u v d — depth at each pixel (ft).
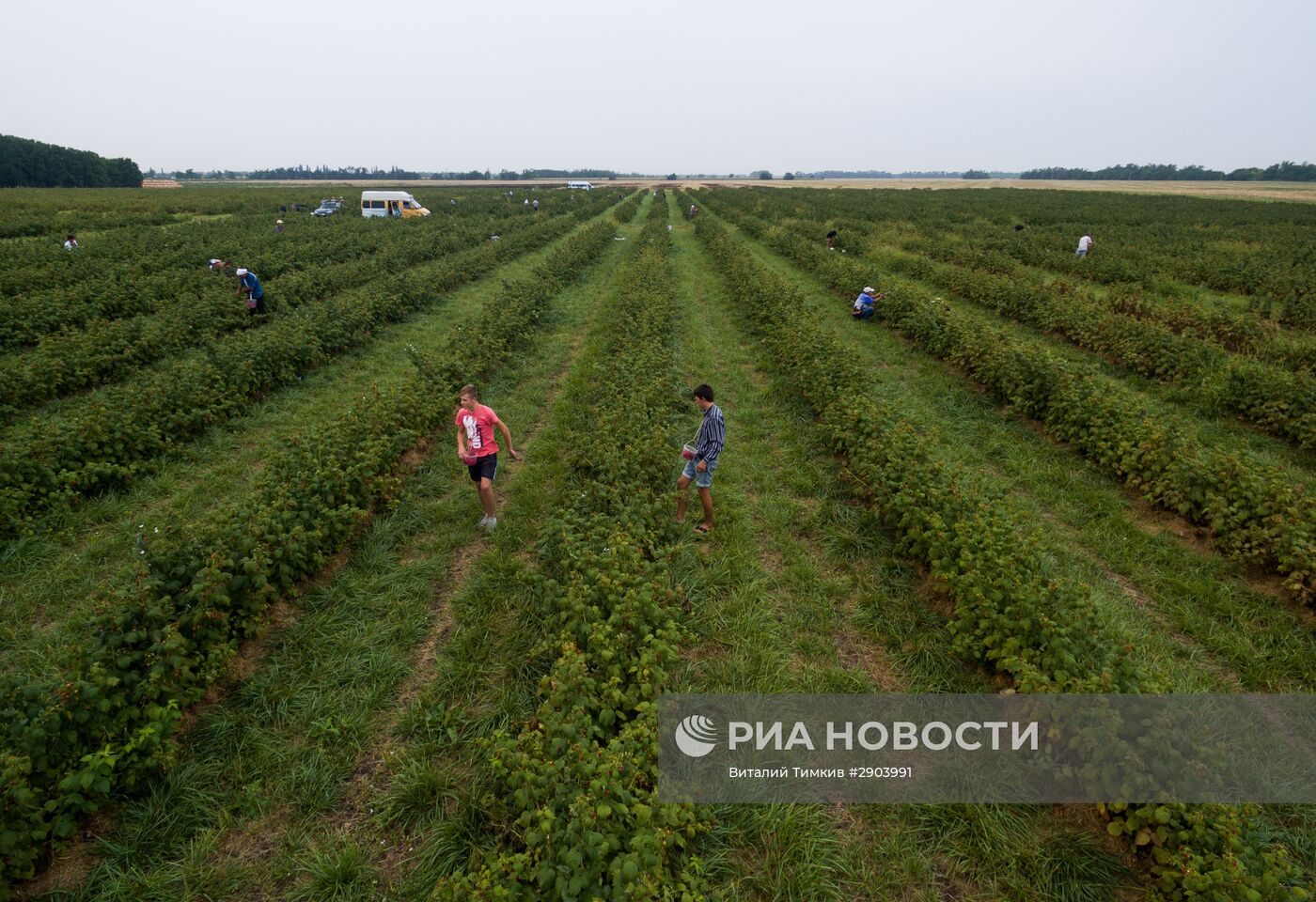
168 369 43.01
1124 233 123.03
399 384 40.75
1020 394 38.17
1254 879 11.98
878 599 22.84
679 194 287.48
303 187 390.42
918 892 13.94
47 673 18.95
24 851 13.02
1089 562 25.27
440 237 111.14
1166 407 40.01
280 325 48.47
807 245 99.30
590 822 12.45
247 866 14.23
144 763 15.14
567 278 79.05
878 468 27.71
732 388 44.42
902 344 54.24
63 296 55.47
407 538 26.40
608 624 17.80
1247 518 25.02
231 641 18.95
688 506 29.04
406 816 15.33
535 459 33.94
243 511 21.50
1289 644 20.63
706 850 14.58
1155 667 19.19
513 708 18.01
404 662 19.79
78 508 27.63
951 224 150.61
